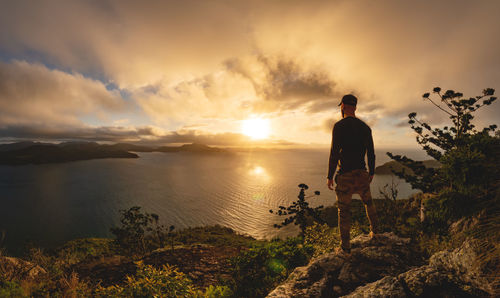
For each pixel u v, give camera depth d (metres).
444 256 2.54
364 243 3.55
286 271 5.32
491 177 3.20
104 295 3.28
